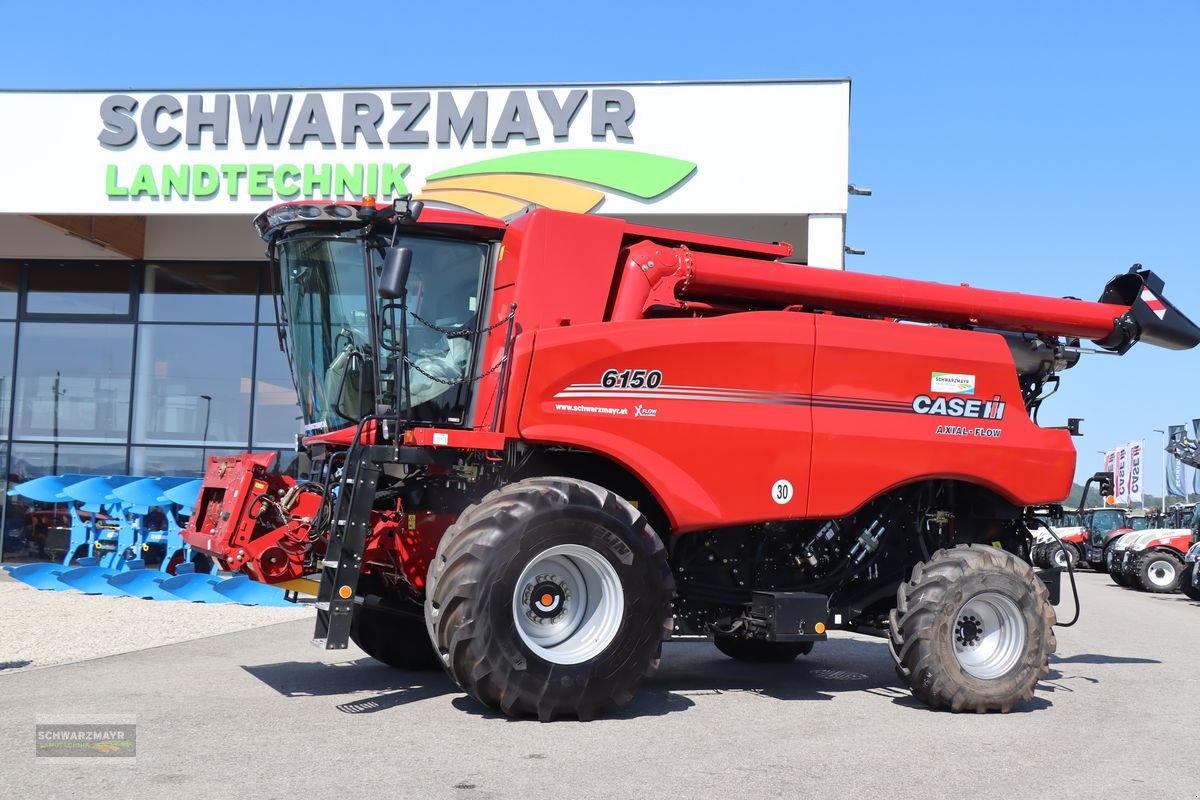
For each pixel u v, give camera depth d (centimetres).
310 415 768
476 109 1598
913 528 840
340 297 732
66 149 1648
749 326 753
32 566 1509
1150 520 2969
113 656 901
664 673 899
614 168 1578
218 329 1975
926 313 866
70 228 1777
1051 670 959
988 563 747
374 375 698
